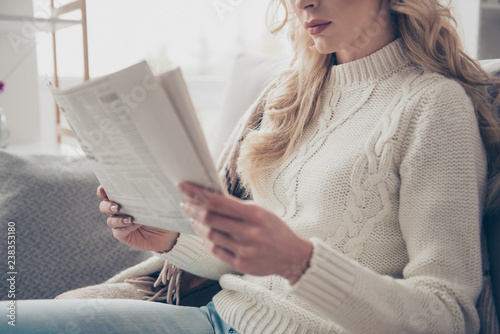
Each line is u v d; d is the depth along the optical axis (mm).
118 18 2135
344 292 547
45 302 726
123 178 610
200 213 509
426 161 656
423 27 748
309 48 854
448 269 613
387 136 691
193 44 2301
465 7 2234
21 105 1953
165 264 905
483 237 725
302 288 542
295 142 827
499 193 709
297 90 876
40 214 1087
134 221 735
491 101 758
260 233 500
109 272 1112
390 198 696
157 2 2174
